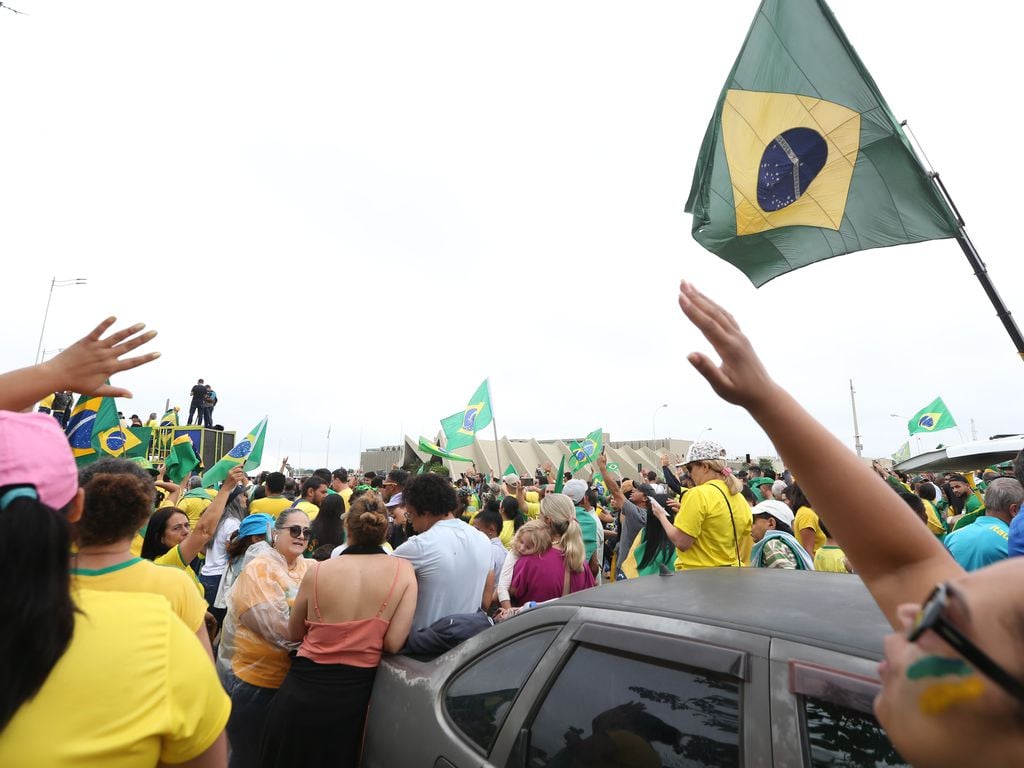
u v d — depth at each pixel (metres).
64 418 9.27
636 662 2.02
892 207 3.35
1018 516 3.46
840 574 2.40
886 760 1.43
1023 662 0.60
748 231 3.61
